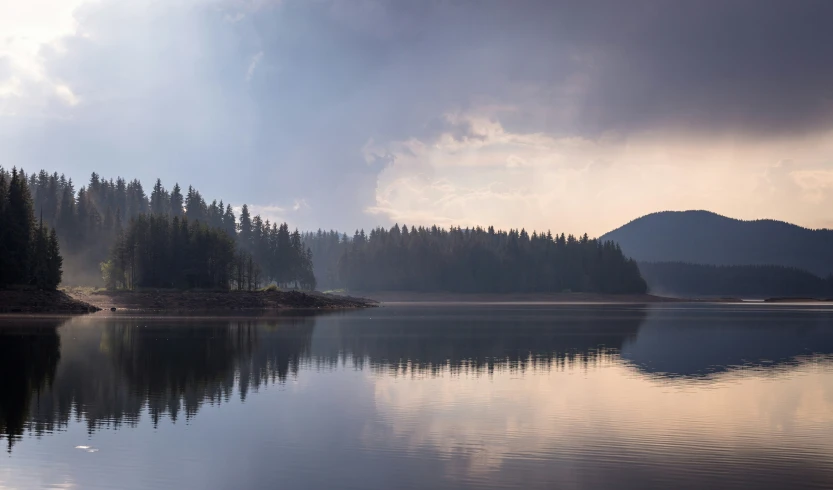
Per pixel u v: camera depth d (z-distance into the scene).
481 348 53.31
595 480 18.75
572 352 50.72
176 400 29.58
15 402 28.86
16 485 17.98
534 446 22.22
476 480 18.66
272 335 64.00
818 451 21.80
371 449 21.67
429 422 25.58
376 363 42.91
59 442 22.23
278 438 22.97
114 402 29.03
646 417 26.67
